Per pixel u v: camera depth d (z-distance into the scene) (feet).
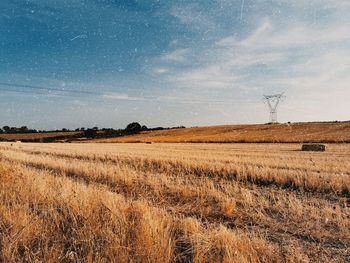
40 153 97.04
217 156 85.05
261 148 141.79
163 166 60.34
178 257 14.61
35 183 26.89
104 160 73.61
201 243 15.75
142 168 58.29
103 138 356.38
